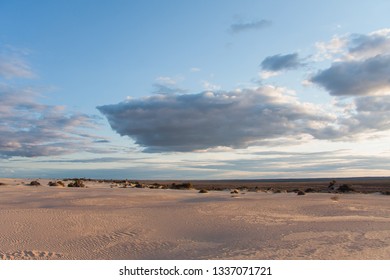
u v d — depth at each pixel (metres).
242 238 17.64
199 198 42.06
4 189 51.09
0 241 16.77
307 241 16.25
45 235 18.08
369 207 31.39
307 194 54.03
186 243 17.00
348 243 15.64
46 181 89.19
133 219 23.20
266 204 32.88
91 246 16.36
